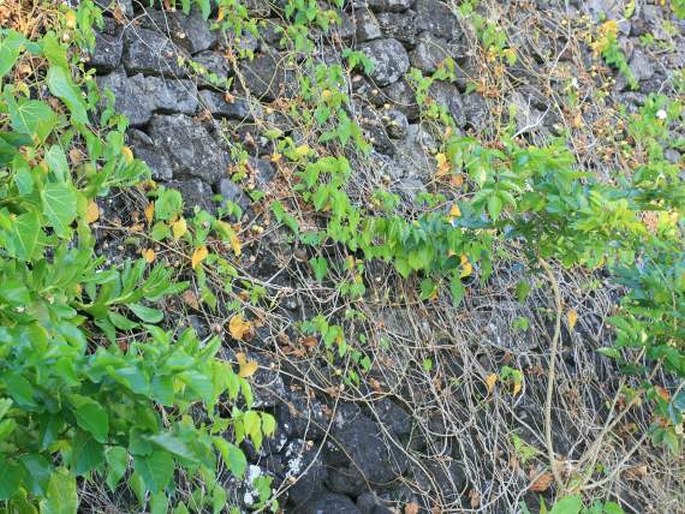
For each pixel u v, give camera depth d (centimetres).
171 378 187
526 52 460
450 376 379
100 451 187
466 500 370
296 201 360
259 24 378
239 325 331
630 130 487
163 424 300
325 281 359
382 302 370
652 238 353
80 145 317
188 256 328
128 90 337
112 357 180
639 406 429
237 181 351
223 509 315
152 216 323
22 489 202
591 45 487
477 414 380
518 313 407
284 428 335
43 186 233
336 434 346
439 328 381
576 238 340
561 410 407
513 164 341
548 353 410
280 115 372
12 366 175
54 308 215
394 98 407
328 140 378
